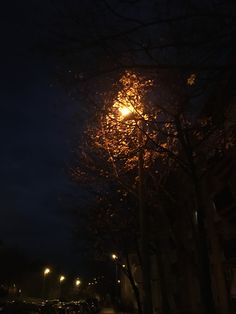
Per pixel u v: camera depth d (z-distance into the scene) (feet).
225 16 24.84
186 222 67.00
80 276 369.50
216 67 26.37
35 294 285.84
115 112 41.78
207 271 39.52
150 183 62.03
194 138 48.52
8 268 260.42
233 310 61.87
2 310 86.38
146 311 48.29
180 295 83.51
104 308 219.41
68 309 115.34
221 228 65.31
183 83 35.09
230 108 47.55
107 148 51.31
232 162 58.34
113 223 90.84
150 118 42.83
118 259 103.76
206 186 68.03
